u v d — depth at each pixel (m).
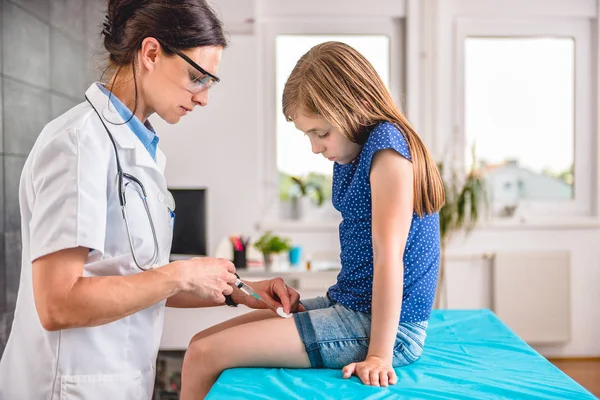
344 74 1.32
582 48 3.99
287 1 3.89
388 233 1.21
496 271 3.87
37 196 1.10
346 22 3.94
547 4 3.92
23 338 1.21
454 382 1.18
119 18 1.23
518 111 4.04
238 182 3.64
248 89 3.62
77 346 1.17
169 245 1.36
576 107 4.02
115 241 1.22
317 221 3.90
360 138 1.34
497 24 3.96
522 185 4.02
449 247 3.95
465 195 3.78
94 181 1.12
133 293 1.08
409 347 1.29
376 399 1.06
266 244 3.31
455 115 3.99
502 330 1.66
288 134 3.97
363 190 1.30
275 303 1.44
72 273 1.07
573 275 3.97
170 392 2.84
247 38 3.62
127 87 1.26
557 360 3.94
